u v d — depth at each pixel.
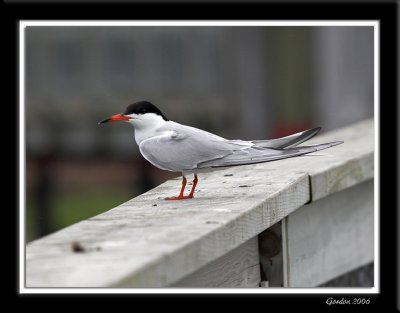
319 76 21.64
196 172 9.28
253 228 7.25
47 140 24.95
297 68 24.06
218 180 9.59
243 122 24.09
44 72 25.73
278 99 24.19
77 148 25.08
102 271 5.12
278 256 7.96
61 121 25.27
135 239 6.06
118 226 6.68
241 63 24.08
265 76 24.05
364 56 20.25
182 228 6.42
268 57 24.09
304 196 8.66
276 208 7.87
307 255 8.77
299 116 24.12
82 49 26.53
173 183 9.86
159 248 5.68
